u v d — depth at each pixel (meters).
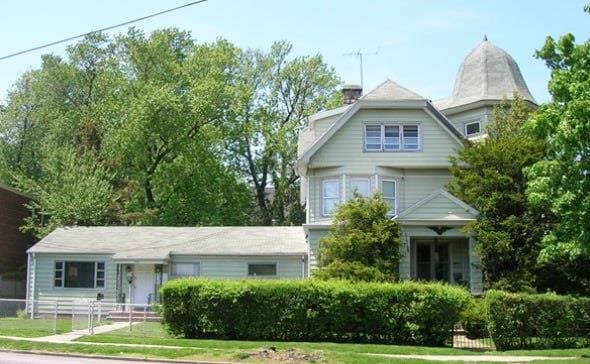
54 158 46.97
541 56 22.27
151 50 52.41
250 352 18.75
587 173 20.05
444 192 28.56
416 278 30.44
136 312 32.25
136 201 49.22
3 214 43.50
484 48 38.88
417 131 31.44
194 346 20.91
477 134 36.72
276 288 23.28
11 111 58.59
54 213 43.84
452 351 20.38
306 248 33.91
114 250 35.00
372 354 19.11
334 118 34.28
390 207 28.56
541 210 26.72
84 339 22.58
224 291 23.45
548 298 22.09
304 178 35.94
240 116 53.69
